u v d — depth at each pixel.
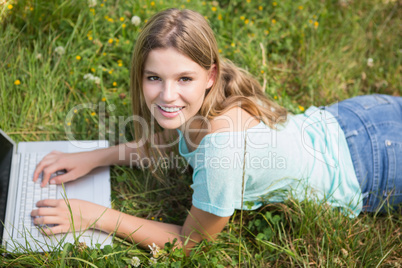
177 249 1.96
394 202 2.26
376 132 2.16
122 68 2.93
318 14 3.51
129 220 2.03
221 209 1.86
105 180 2.35
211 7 3.31
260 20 3.36
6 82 2.72
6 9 2.82
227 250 2.13
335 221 2.14
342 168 2.09
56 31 2.97
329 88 3.10
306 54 3.29
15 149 2.31
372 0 3.67
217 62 1.78
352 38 3.44
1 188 2.00
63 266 1.78
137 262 1.92
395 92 3.16
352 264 2.02
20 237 1.98
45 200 2.07
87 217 2.00
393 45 3.44
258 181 1.99
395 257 2.12
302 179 2.04
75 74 2.81
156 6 3.20
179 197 2.42
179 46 1.61
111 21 3.05
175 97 1.69
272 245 2.12
